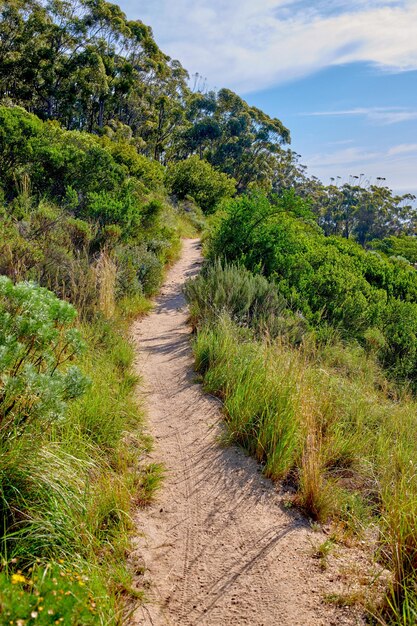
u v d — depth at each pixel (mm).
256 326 8047
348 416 5395
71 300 7379
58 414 3164
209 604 2775
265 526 3512
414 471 3828
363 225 103812
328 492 3783
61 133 15000
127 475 3873
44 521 2748
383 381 7402
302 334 8008
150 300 11461
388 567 2975
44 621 1933
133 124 60594
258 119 74750
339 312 9969
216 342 6633
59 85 47750
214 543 3312
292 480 4141
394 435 5156
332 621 2633
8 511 2855
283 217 12633
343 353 8031
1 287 3211
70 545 2820
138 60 59656
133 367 6656
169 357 7359
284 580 2965
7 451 3031
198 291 9211
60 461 3244
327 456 4383
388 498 3668
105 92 48656
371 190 105938
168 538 3344
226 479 4121
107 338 6875
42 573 2434
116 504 3371
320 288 10789
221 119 72812
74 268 7902
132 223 14078
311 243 14758
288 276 11516
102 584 2604
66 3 48906
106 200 13172
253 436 4664
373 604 2703
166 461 4406
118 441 4359
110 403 4789
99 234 11867
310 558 3164
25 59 44688
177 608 2729
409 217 104062
